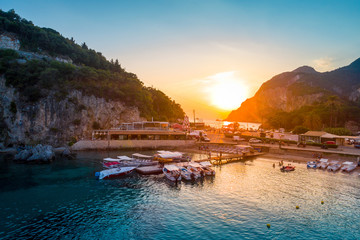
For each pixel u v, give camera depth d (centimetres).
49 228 2969
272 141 9825
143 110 13050
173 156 6950
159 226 3078
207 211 3559
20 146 8675
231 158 7519
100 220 3219
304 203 3916
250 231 2983
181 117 19550
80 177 5225
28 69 10088
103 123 11088
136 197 4106
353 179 5312
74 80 11088
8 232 2839
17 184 4659
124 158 6512
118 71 18112
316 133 9338
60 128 9438
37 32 15738
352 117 16362
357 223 3262
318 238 2859
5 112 9131
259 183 4994
